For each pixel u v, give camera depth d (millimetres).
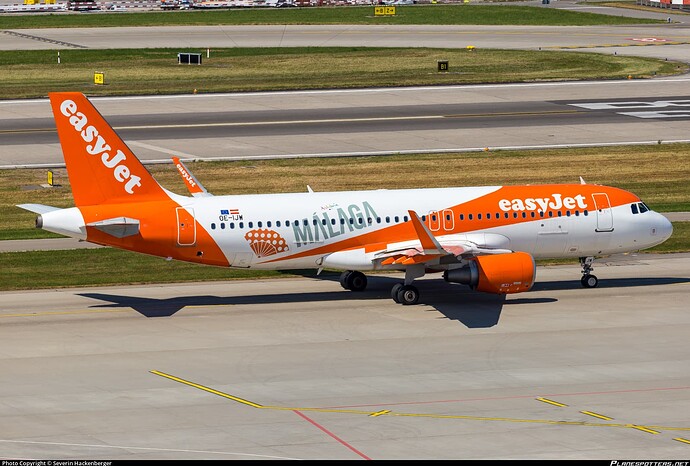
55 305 133750
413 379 103312
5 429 88500
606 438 85938
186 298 138000
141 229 128875
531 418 91250
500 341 117188
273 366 107625
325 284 146375
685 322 124750
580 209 139750
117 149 128250
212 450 83188
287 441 85438
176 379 103188
